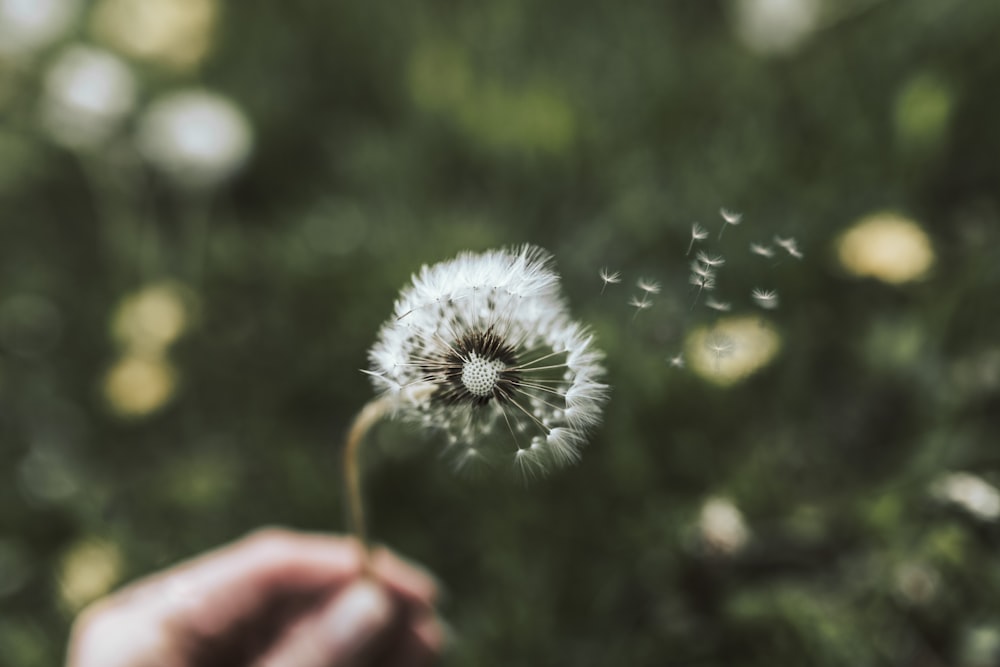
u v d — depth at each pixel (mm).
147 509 670
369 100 784
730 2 749
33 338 752
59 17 795
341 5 790
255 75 792
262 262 722
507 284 366
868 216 625
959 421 594
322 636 525
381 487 635
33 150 791
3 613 650
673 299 608
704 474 600
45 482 686
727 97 713
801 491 597
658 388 595
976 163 654
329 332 687
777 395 605
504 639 594
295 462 652
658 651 576
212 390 701
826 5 710
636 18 757
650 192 671
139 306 704
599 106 724
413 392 378
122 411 688
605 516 601
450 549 625
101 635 545
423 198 727
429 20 784
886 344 606
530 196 713
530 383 375
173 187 767
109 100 747
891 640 557
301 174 768
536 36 769
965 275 611
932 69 666
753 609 560
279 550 561
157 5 775
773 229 630
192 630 549
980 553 563
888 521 575
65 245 787
